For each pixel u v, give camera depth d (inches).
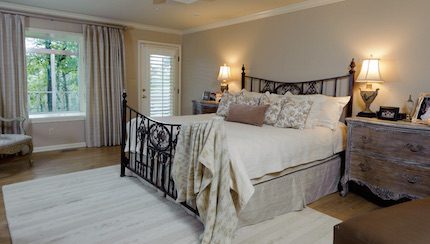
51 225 92.1
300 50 156.3
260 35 177.8
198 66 229.8
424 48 112.7
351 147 117.5
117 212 101.9
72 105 205.9
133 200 112.3
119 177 138.6
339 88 140.8
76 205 107.0
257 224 96.3
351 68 133.7
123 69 209.3
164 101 241.4
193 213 96.7
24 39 171.0
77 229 90.0
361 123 112.9
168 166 106.2
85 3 161.8
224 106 157.2
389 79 123.3
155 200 112.5
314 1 146.8
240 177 82.0
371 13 127.3
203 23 211.0
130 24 213.6
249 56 186.1
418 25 113.7
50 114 194.4
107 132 205.6
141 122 128.3
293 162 104.6
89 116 197.8
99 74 198.5
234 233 80.2
